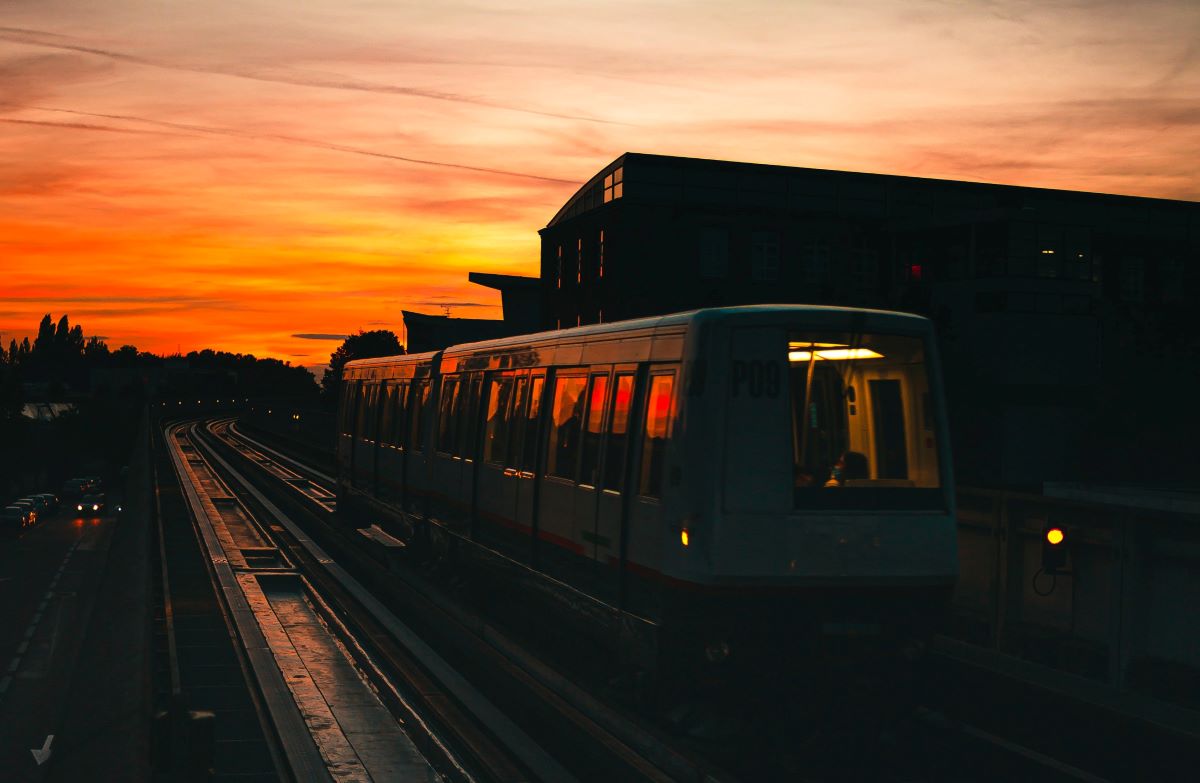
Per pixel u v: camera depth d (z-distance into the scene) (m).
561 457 12.02
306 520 31.50
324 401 162.38
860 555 9.05
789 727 9.47
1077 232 41.06
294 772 8.57
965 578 13.05
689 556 8.98
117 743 9.88
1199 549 9.90
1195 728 9.11
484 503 14.83
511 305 66.50
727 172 46.62
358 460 25.41
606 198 47.94
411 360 20.48
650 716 9.90
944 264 43.91
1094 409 37.50
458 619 14.99
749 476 8.96
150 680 12.07
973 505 12.93
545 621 15.09
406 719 10.66
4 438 116.94
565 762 9.70
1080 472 39.22
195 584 18.12
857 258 47.38
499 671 12.15
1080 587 11.40
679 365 9.39
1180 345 36.38
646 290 45.59
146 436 87.88
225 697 10.65
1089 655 11.05
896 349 9.35
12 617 50.38
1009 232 40.50
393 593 18.34
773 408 9.05
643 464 9.92
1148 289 49.41
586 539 11.06
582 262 50.25
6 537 83.69
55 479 132.00
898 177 48.22
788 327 9.14
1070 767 8.56
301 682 12.56
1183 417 36.06
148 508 36.16
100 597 19.03
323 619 16.69
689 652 9.09
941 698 10.67
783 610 8.95
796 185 47.38
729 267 46.47
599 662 13.12
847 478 9.12
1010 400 39.56
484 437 15.13
